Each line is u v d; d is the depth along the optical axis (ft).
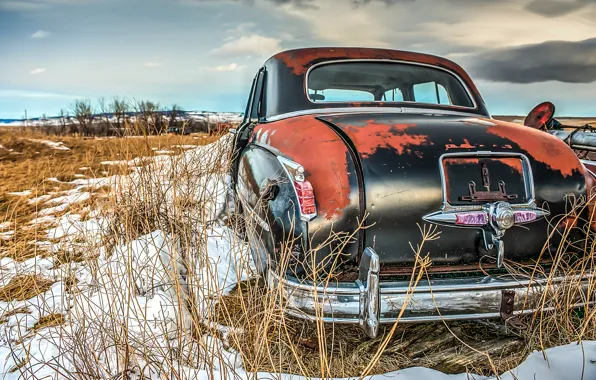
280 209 7.03
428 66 10.60
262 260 7.66
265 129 9.36
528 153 7.38
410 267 6.95
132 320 7.74
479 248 7.07
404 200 6.81
